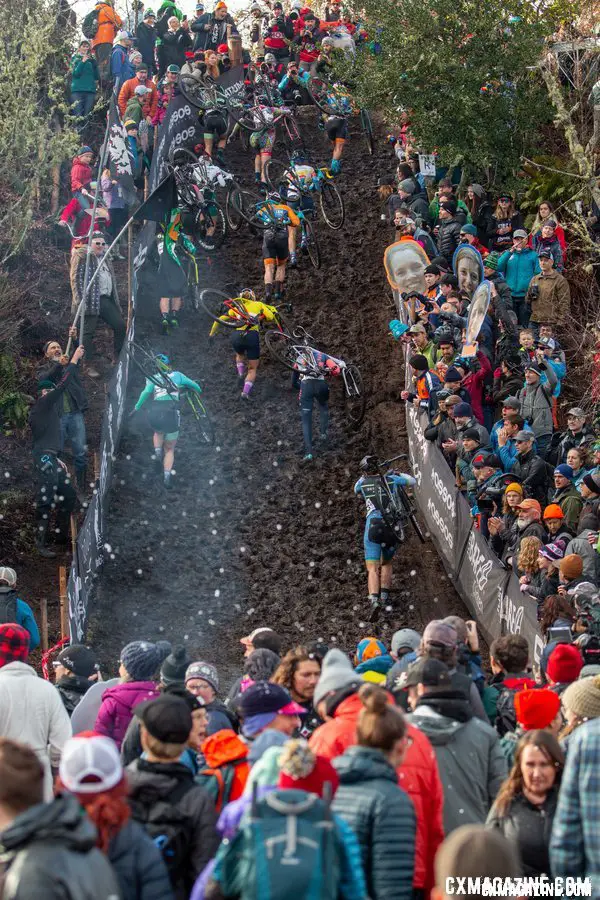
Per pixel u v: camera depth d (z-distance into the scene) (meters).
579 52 36.53
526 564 18.25
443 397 23.34
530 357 24.38
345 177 39.25
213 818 7.29
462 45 35.16
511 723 10.47
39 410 23.66
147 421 28.12
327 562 23.86
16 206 31.38
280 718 8.20
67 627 19.67
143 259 31.58
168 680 10.14
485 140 34.75
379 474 22.28
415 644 12.02
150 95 37.28
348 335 31.34
